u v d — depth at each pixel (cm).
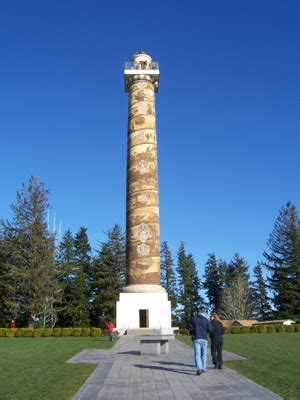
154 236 3659
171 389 1071
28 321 5103
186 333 5300
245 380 1168
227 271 8519
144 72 4128
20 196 5350
